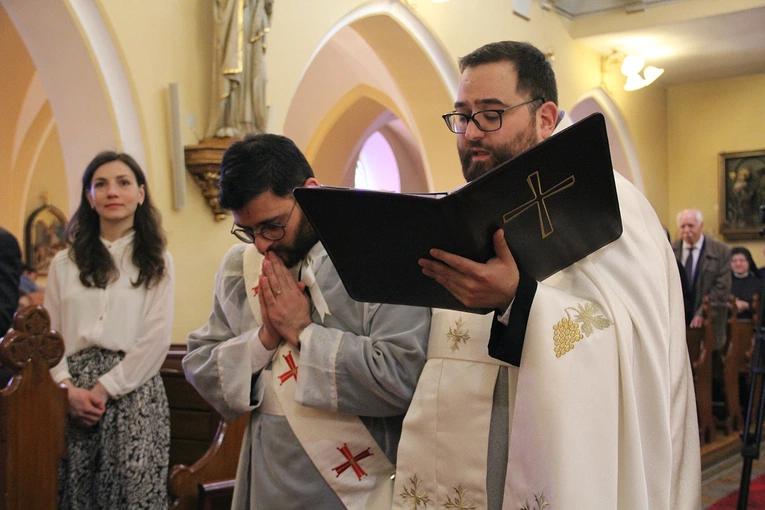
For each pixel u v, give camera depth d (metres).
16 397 2.38
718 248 7.10
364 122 11.09
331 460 1.76
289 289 1.80
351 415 1.78
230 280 1.99
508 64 1.68
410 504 1.67
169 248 4.81
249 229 1.80
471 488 1.60
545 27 8.88
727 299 7.02
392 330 1.75
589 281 1.57
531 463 1.44
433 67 7.33
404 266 1.47
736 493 4.90
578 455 1.42
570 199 1.41
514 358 1.49
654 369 1.55
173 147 4.81
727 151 11.54
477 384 1.62
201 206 5.02
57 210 11.75
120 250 3.08
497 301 1.46
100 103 4.57
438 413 1.66
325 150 11.15
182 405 3.74
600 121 1.31
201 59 5.03
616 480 1.45
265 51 5.06
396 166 14.41
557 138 1.31
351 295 1.59
